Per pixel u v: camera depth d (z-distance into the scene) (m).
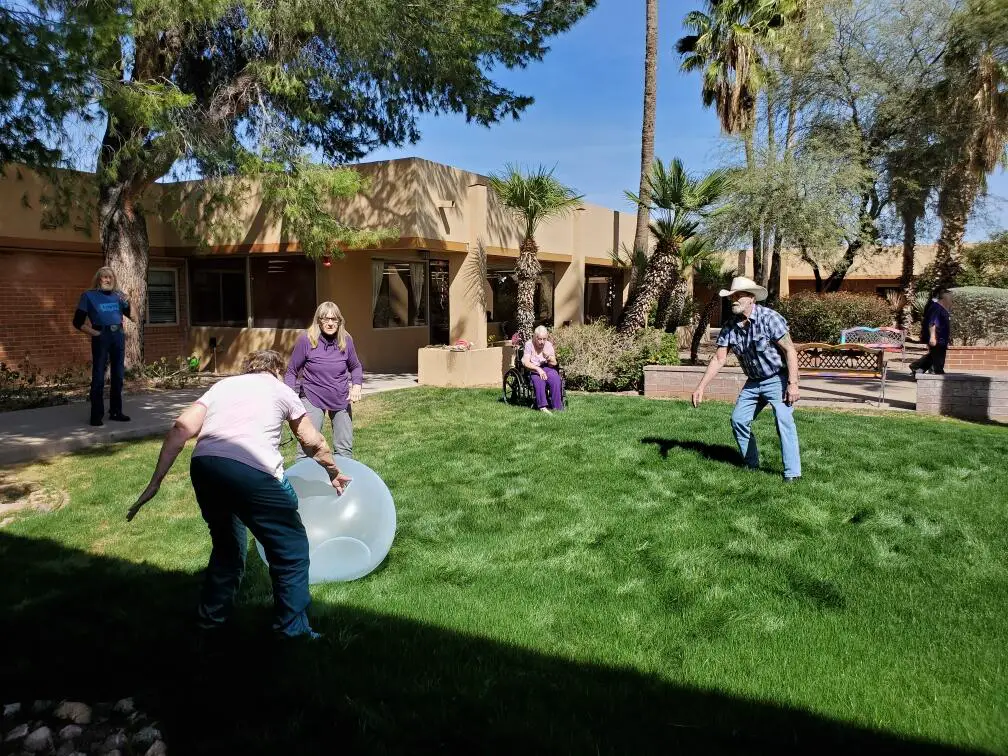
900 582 4.22
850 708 2.96
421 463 7.18
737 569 4.46
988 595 4.03
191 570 4.51
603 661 3.37
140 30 9.42
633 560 4.65
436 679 3.19
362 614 3.85
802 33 19.39
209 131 11.50
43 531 5.25
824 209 15.17
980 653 3.39
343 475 4.04
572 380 13.12
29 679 3.20
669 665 3.33
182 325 16.83
